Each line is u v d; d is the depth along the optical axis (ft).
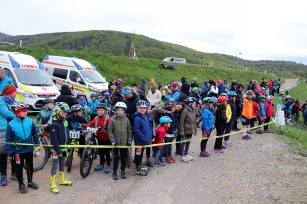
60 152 22.81
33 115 46.73
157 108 30.53
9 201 20.90
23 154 22.13
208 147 37.99
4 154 23.08
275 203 22.98
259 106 44.80
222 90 59.98
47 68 62.54
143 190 23.89
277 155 35.37
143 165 29.89
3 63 48.34
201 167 30.07
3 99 23.99
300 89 162.91
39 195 22.08
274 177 28.32
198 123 47.83
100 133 26.84
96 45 328.90
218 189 24.93
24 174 25.98
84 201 21.50
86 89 57.93
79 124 26.99
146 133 26.78
